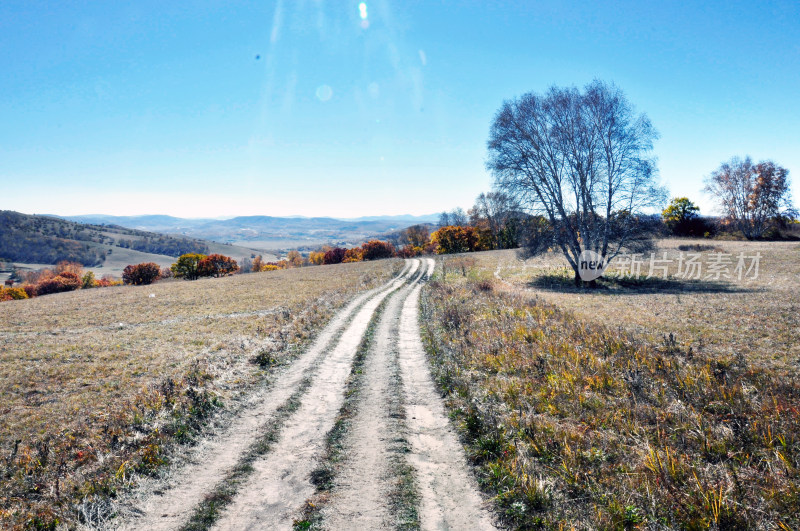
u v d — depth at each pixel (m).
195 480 6.72
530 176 31.31
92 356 17.09
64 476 7.10
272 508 5.79
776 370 9.90
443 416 9.12
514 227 34.78
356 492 6.11
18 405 11.62
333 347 16.53
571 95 29.83
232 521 5.50
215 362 14.45
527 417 8.26
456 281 40.16
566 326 15.59
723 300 21.70
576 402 8.94
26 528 5.68
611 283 34.38
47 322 27.42
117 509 5.93
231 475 6.82
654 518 5.08
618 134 28.69
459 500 5.83
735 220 64.69
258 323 23.12
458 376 11.55
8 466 7.78
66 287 82.44
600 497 5.60
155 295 41.22
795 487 5.36
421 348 15.84
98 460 7.57
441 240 95.00
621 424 7.80
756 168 61.69
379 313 24.72
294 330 19.55
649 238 30.59
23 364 16.09
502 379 10.84
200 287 47.31
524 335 14.54
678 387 9.17
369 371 13.15
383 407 9.84
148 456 7.40
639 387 9.33
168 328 23.41
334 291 37.25
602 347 12.48
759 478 5.73
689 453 6.59
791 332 13.42
